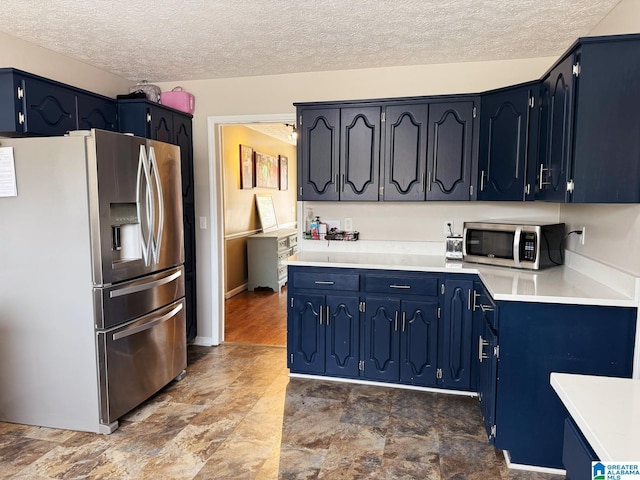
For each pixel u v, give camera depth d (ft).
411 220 11.73
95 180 7.73
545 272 9.04
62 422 8.36
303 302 10.49
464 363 9.66
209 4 7.64
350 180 10.84
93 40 9.36
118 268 8.28
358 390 10.11
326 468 7.18
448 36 9.21
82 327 8.04
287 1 7.54
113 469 7.13
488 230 9.90
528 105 8.92
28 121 8.48
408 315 9.91
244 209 20.72
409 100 10.34
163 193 9.66
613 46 6.40
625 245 6.99
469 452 7.65
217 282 13.10
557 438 7.02
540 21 8.42
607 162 6.57
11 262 8.19
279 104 12.16
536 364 7.00
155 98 11.90
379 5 7.71
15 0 7.43
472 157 10.20
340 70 11.68
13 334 8.35
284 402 9.52
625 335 6.66
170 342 10.07
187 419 8.79
